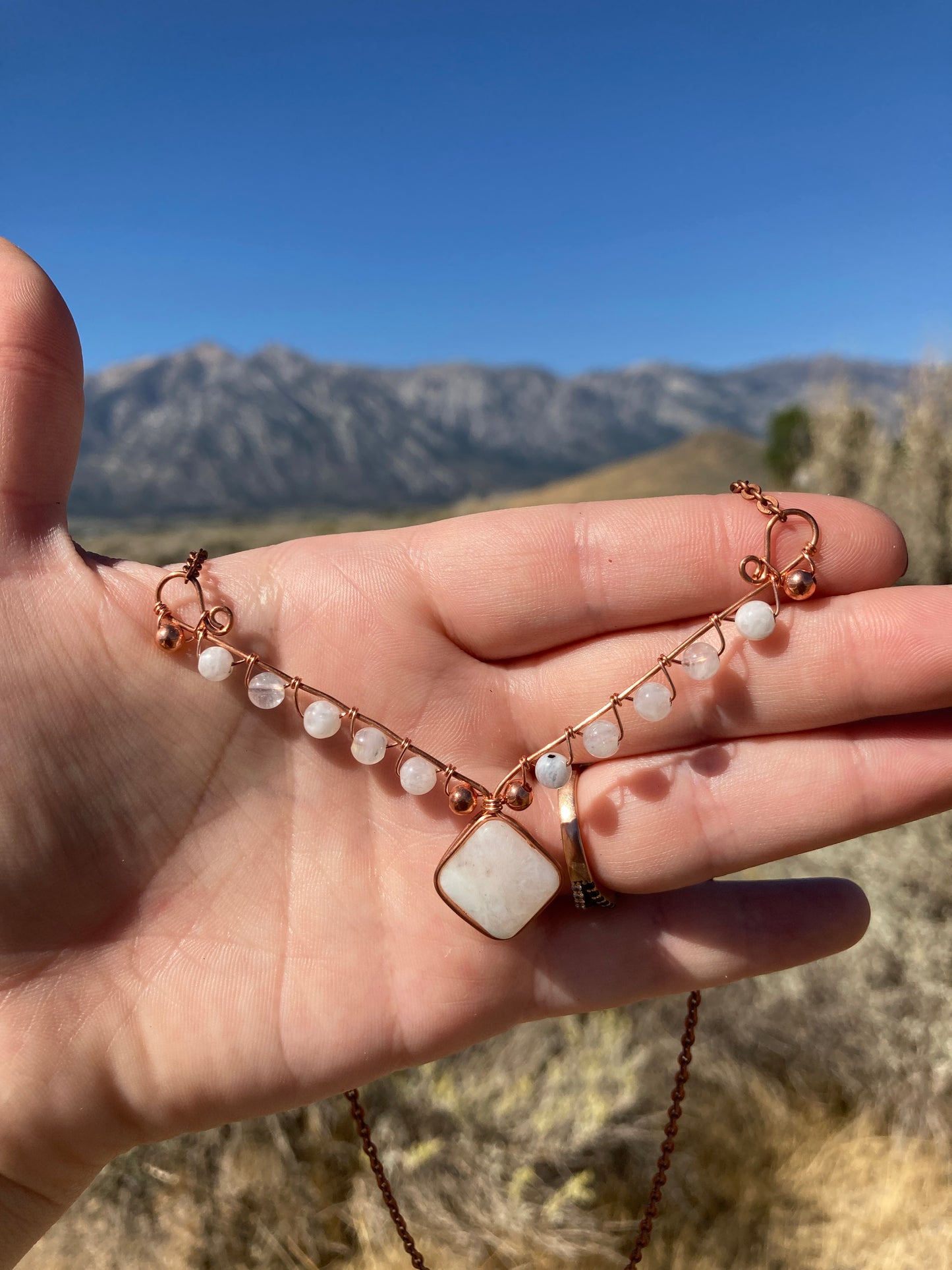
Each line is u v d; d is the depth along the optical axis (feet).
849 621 0.42
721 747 0.45
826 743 0.43
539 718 0.48
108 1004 0.42
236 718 0.45
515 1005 0.46
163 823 0.44
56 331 0.42
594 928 0.47
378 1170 0.51
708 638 0.46
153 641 0.44
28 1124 0.41
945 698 0.42
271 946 0.44
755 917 0.47
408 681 0.47
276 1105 0.44
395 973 0.45
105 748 0.43
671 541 0.45
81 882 0.42
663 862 0.44
